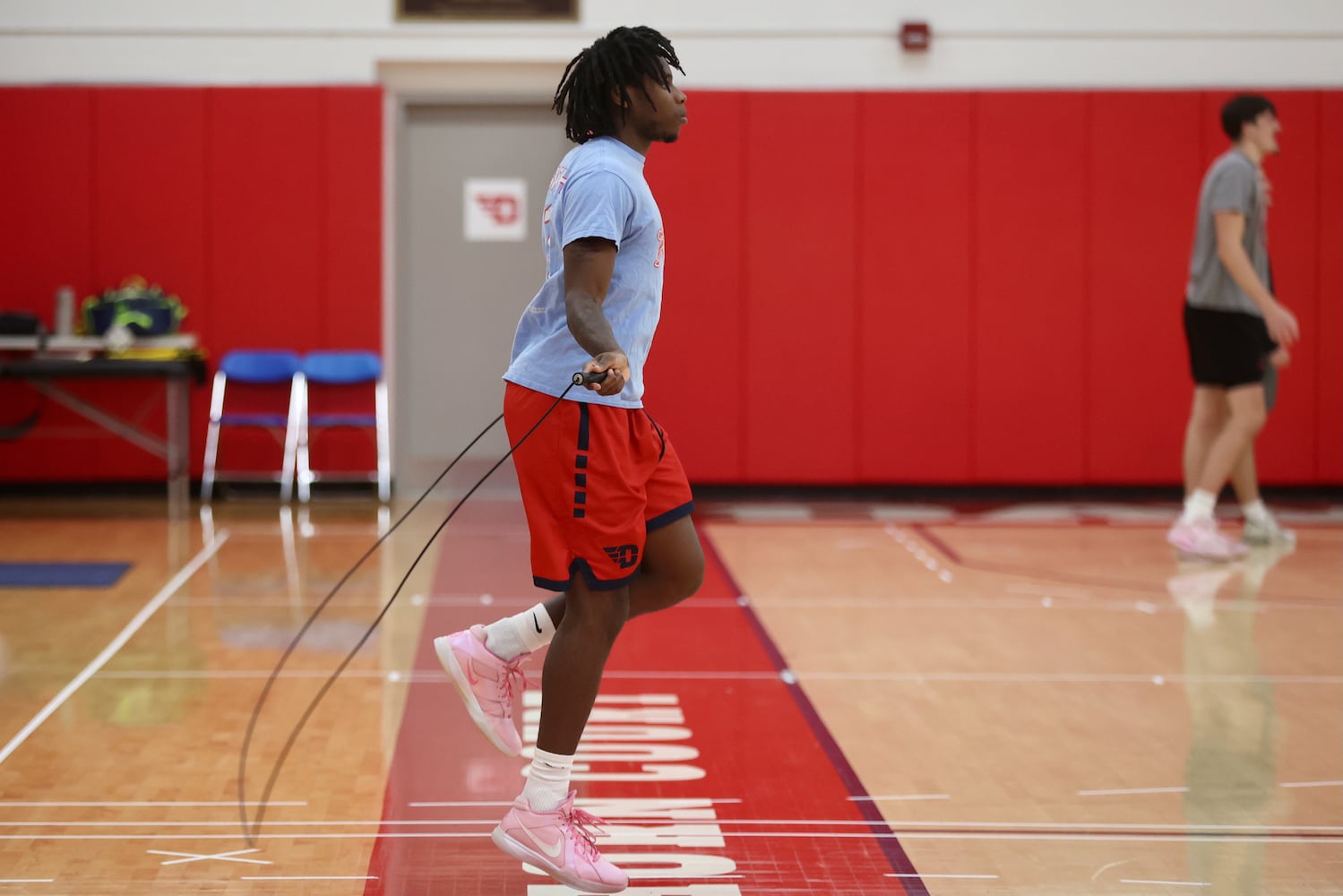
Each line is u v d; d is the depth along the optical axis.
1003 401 14.19
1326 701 6.12
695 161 13.97
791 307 14.09
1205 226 9.81
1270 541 10.86
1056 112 13.99
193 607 8.18
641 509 3.79
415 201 14.31
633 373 3.80
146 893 3.84
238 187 13.88
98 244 13.84
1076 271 14.10
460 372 14.46
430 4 13.93
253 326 13.98
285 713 5.84
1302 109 13.97
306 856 4.16
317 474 14.11
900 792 4.82
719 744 5.42
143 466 13.95
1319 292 14.07
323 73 13.96
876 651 7.12
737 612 8.17
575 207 3.64
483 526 11.79
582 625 3.76
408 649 7.07
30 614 7.94
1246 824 4.50
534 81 14.20
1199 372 10.05
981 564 9.99
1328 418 14.12
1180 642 7.34
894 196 14.04
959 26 14.04
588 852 3.75
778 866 4.09
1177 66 14.12
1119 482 14.22
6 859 4.09
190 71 13.88
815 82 14.09
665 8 13.97
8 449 13.88
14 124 13.72
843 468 14.21
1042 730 5.64
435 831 4.41
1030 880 4.00
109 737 5.45
